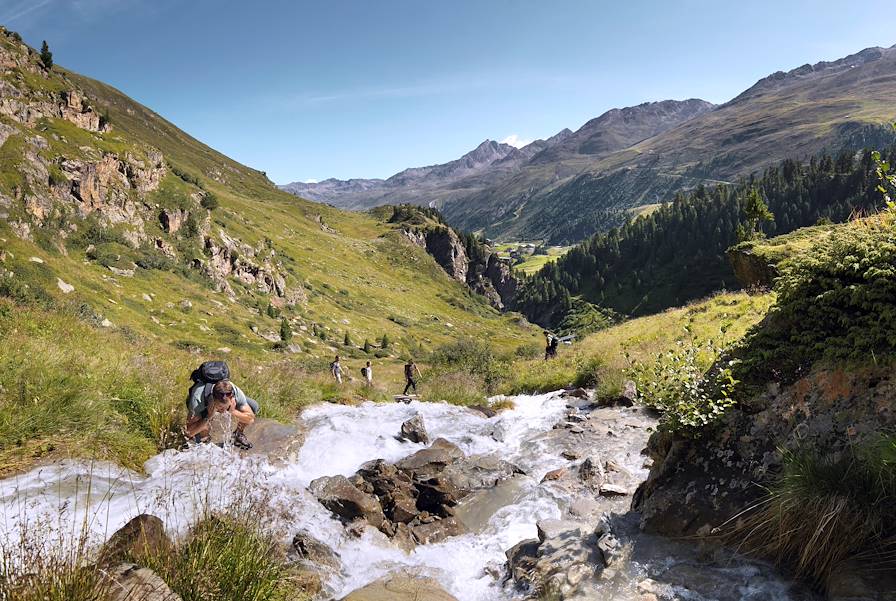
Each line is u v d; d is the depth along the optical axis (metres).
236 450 8.12
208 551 4.04
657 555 5.08
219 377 7.73
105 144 88.31
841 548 4.10
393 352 112.50
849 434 4.68
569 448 10.54
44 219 67.81
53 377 8.02
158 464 7.19
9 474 6.00
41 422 6.95
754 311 19.61
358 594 5.04
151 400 8.76
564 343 30.00
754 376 5.81
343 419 11.70
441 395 15.84
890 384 4.66
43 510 5.13
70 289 57.56
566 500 7.98
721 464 5.59
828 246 5.93
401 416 12.81
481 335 171.00
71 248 69.88
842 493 4.27
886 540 3.94
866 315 5.09
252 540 4.50
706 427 5.93
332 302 140.62
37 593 3.04
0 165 65.12
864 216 6.16
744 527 4.89
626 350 18.89
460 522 7.76
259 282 111.00
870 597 3.57
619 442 10.48
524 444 11.20
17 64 89.62
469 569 6.29
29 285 50.66
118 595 3.23
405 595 5.24
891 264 5.09
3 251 54.16
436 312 181.88
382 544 6.62
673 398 6.25
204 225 102.00
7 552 3.40
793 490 4.53
